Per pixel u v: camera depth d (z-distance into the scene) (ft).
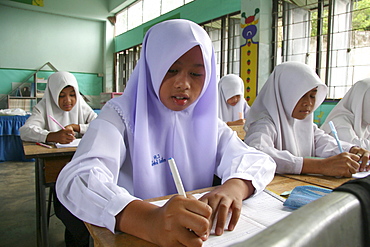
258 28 11.97
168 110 2.86
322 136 4.71
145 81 2.67
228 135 3.19
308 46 11.41
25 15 23.68
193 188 3.00
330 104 10.52
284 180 3.01
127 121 2.66
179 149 2.92
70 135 5.59
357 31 10.02
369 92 6.03
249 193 2.26
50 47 24.85
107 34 26.76
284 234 0.46
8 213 7.25
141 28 22.84
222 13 14.85
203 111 3.05
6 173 11.35
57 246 5.47
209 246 1.52
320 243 0.51
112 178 2.23
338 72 10.59
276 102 4.42
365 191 0.69
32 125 6.15
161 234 1.48
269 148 3.61
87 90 26.76
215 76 3.00
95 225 1.76
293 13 11.74
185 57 2.49
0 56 22.93
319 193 2.29
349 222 0.61
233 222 1.76
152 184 2.68
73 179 2.01
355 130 6.19
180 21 2.59
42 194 4.70
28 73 23.94
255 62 12.18
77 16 25.46
